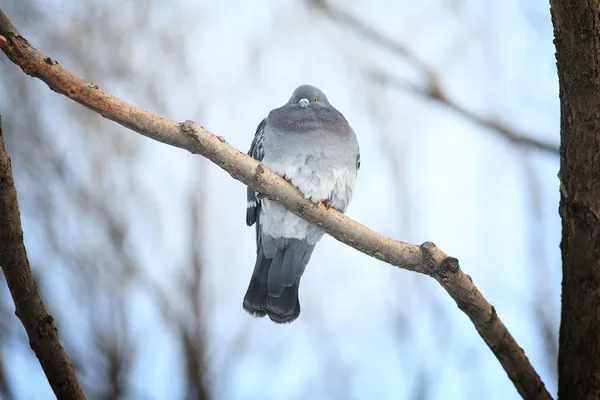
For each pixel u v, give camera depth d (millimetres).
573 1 6809
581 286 7625
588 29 6844
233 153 7176
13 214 6215
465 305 7496
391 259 7566
